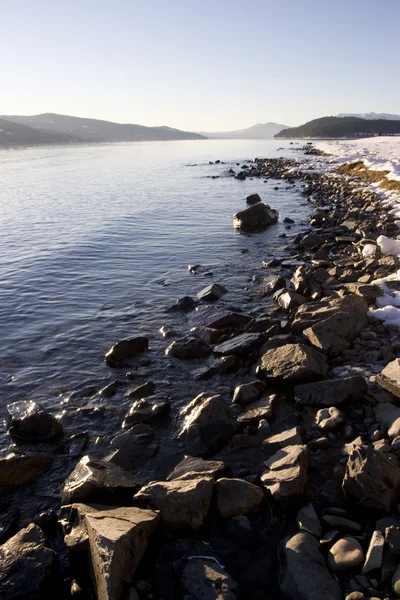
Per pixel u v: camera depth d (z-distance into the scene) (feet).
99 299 42.60
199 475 17.89
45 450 21.50
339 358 27.48
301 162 188.55
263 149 405.80
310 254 54.80
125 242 65.82
